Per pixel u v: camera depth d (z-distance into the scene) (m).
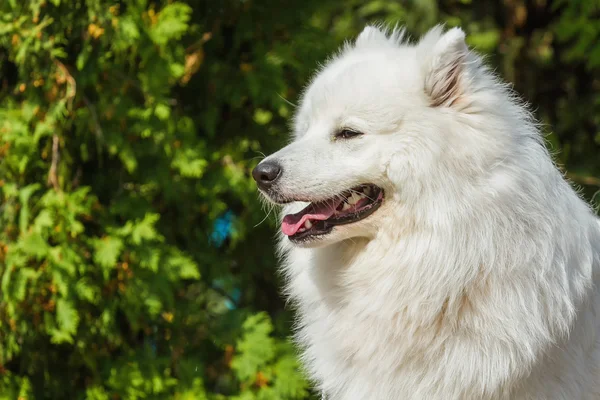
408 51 3.43
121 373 4.64
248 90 5.21
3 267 4.45
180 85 5.25
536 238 3.11
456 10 7.53
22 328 4.52
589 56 6.60
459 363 3.14
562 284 3.12
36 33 4.39
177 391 4.73
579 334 3.21
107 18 4.48
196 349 5.06
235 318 5.02
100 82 4.68
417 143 3.15
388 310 3.25
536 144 3.26
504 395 3.14
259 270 5.55
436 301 3.13
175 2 4.85
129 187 4.89
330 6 5.53
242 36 5.27
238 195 5.07
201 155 4.83
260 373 4.87
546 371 3.15
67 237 4.46
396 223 3.23
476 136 3.11
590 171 6.94
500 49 7.50
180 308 4.98
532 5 7.60
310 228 3.35
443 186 3.10
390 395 3.30
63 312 4.43
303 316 3.71
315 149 3.33
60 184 4.55
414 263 3.17
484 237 3.07
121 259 4.64
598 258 3.38
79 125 4.62
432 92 3.19
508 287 3.09
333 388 3.54
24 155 4.47
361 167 3.23
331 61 3.85
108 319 4.59
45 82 4.56
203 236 5.22
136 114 4.65
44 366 4.82
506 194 3.08
